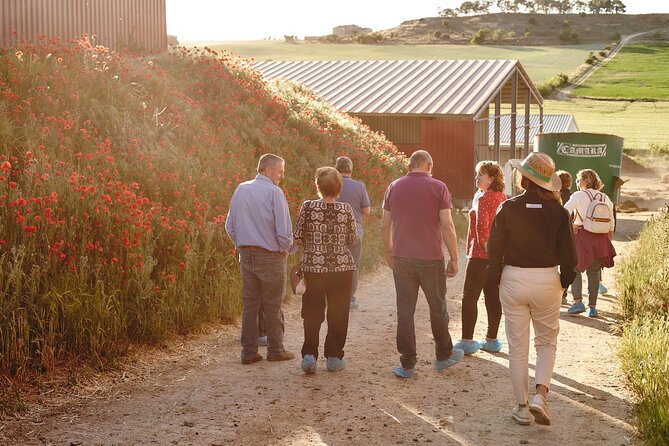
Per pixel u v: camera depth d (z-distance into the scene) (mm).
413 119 27016
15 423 4969
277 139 14445
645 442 4773
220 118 13844
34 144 8648
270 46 167625
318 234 6422
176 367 6508
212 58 16656
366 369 6645
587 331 8234
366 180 16062
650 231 14164
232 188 10992
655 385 5535
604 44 191250
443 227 6254
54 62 11328
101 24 16641
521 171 5211
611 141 20625
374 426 5145
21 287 6277
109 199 7488
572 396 5855
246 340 6730
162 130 11469
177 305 7523
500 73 28500
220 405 5527
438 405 5621
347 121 19781
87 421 5098
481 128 31172
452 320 8812
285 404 5590
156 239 7957
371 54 157000
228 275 8586
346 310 6520
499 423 5230
